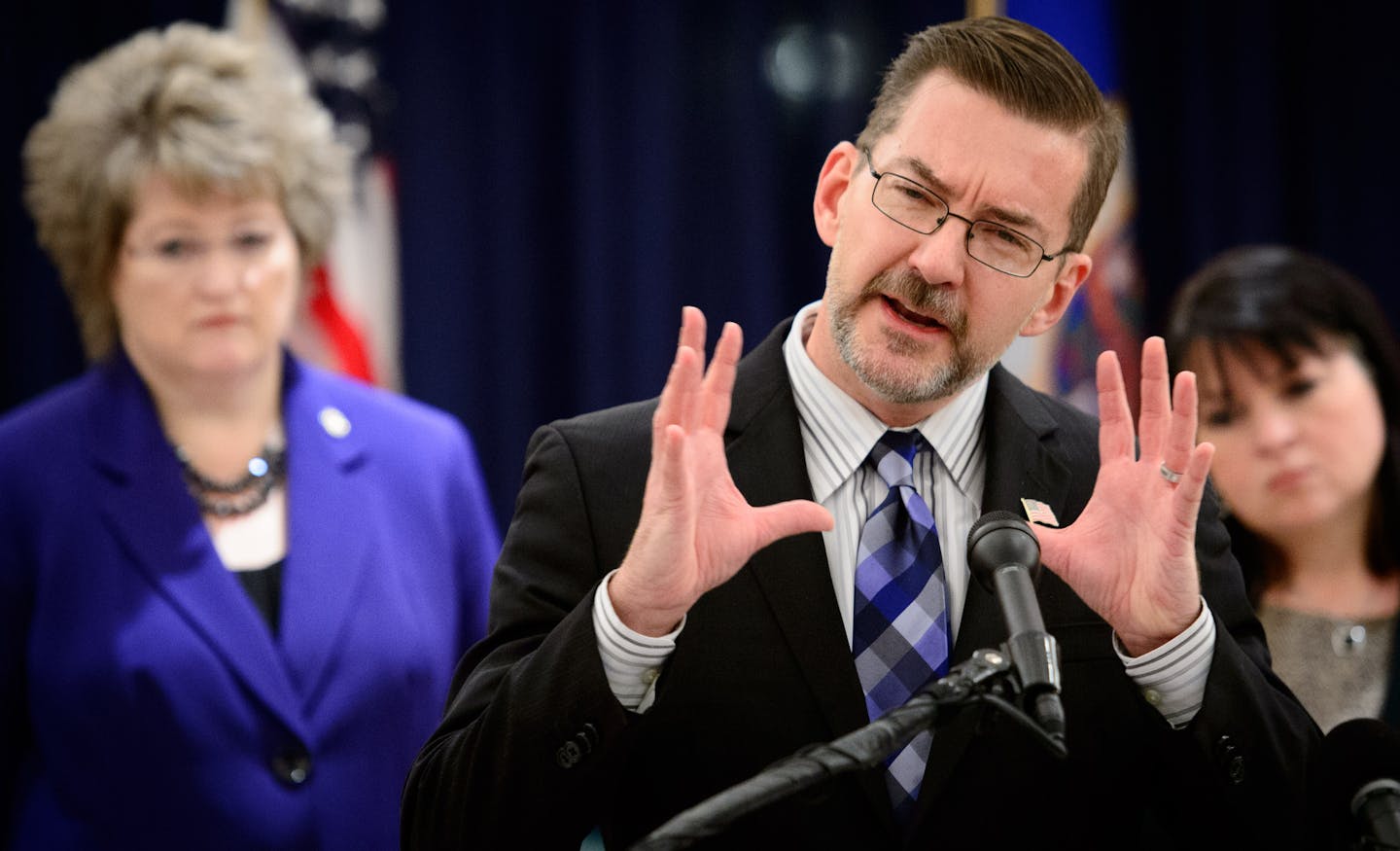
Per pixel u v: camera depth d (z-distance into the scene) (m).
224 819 8.36
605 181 16.33
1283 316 9.77
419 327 16.02
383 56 16.00
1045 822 6.12
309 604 8.88
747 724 6.07
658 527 5.45
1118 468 6.02
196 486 9.10
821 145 16.75
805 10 16.77
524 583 6.39
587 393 16.23
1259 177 17.11
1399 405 9.97
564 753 5.57
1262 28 17.12
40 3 15.21
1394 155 17.09
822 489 6.57
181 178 8.66
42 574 8.60
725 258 16.53
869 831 5.95
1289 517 9.88
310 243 9.47
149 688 8.40
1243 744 5.79
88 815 8.35
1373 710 9.70
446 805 5.88
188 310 8.84
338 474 9.35
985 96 6.14
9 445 8.95
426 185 16.05
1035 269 6.22
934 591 6.28
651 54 16.39
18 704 8.60
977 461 6.72
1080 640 6.29
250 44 9.54
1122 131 6.61
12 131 15.12
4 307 15.16
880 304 6.21
